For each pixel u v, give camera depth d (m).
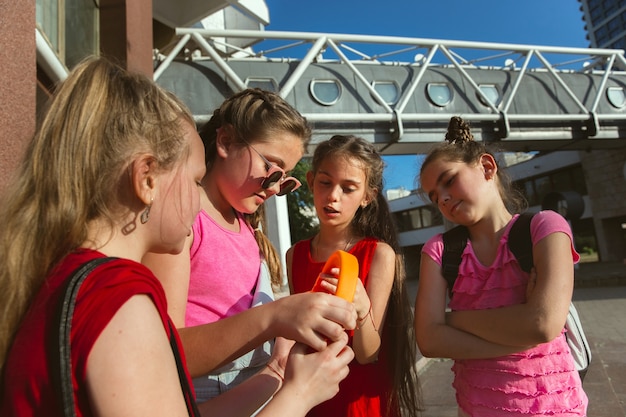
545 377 1.50
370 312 1.52
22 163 0.78
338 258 1.09
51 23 3.96
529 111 14.76
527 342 1.43
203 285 1.29
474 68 15.20
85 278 0.64
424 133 13.12
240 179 1.39
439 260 1.77
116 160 0.74
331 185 1.80
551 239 1.51
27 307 0.69
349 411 1.59
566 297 1.43
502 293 1.59
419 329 1.70
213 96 11.94
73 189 0.73
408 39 13.25
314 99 12.57
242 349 1.00
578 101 14.61
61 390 0.58
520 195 1.95
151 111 0.79
